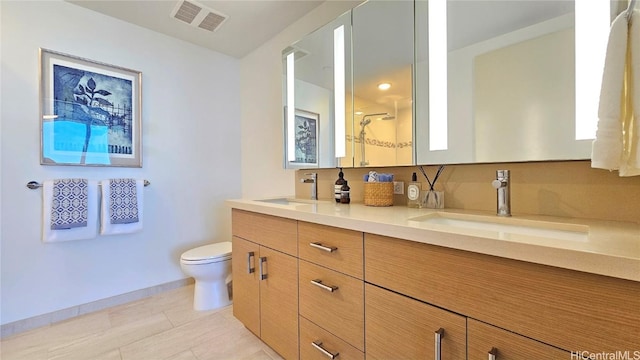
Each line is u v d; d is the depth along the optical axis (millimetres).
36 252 1793
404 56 1468
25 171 1752
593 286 551
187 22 2166
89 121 1976
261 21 2152
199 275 1946
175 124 2428
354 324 1020
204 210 2611
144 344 1585
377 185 1429
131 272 2184
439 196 1309
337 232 1077
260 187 2594
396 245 884
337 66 1782
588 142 957
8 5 1705
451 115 1298
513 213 1116
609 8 928
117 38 2113
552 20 1040
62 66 1876
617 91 734
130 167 2174
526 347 635
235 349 1537
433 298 796
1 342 1611
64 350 1534
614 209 913
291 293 1305
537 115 1063
